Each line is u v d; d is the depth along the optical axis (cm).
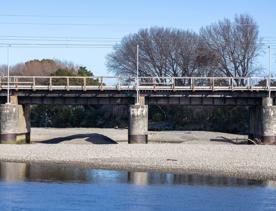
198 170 5416
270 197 3969
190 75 14325
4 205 3666
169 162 5975
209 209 3572
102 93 8350
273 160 6106
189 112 13500
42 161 6244
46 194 4056
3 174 5134
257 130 8675
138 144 7881
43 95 8400
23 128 8756
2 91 8394
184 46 14375
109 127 13812
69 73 14412
